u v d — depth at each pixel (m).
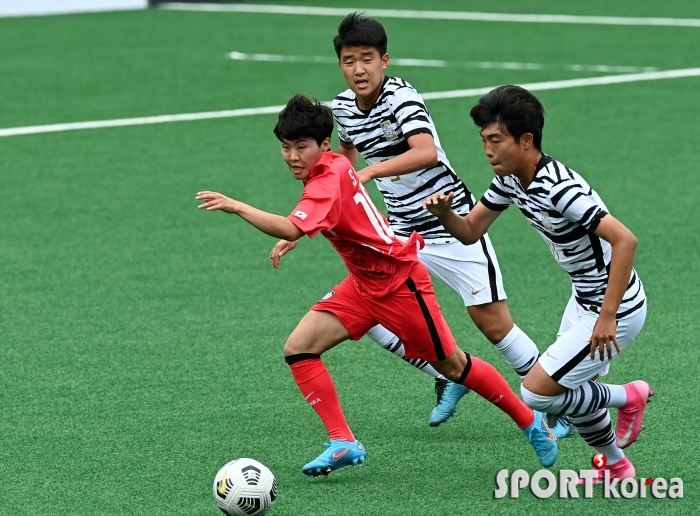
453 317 27.53
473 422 21.50
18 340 25.97
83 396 22.72
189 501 18.19
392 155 21.62
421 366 21.02
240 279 30.45
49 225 35.62
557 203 17.00
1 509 17.92
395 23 78.44
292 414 21.84
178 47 69.75
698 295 28.41
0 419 21.59
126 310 28.02
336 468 18.64
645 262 31.19
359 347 25.25
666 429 20.72
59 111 52.47
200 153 45.03
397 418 21.64
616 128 47.88
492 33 73.25
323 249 33.16
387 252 18.61
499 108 16.88
